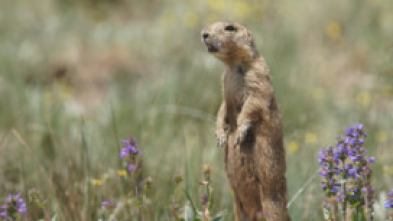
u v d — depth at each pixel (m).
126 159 6.30
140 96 13.63
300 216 7.80
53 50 18.20
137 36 19.47
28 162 9.56
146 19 22.23
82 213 7.60
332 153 5.80
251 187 6.61
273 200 6.48
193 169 9.13
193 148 10.20
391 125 11.73
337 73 16.28
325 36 18.48
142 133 11.09
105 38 19.59
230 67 6.63
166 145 10.45
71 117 12.73
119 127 11.55
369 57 16.56
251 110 6.35
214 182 8.65
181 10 20.12
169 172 8.96
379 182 8.88
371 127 11.23
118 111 12.55
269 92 6.39
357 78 15.94
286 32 17.48
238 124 6.38
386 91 13.47
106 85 16.36
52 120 11.55
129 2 23.67
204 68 14.02
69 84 15.80
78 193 7.99
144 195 6.40
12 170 9.40
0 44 18.69
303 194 8.39
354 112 12.77
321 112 12.94
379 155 9.75
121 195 8.12
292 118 12.06
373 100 12.66
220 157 9.93
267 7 19.69
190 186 8.27
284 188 6.62
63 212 7.63
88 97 15.62
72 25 21.27
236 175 6.69
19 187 8.67
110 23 21.19
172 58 16.38
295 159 9.66
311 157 9.91
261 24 17.39
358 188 5.74
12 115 12.22
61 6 23.30
